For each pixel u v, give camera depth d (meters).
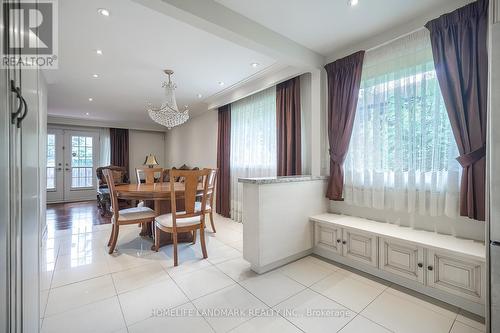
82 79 3.58
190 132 6.41
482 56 1.73
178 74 3.42
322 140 2.87
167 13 1.79
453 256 1.68
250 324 1.53
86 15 2.03
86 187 6.94
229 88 4.06
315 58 2.79
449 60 1.88
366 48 2.51
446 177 1.96
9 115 0.85
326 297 1.83
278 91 3.44
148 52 2.73
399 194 2.23
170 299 1.81
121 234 3.44
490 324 1.32
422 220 2.14
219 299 1.81
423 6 1.98
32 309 1.14
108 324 1.53
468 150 1.78
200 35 2.38
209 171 2.63
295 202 2.49
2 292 0.81
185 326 1.51
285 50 2.46
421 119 2.09
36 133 1.23
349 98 2.58
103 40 2.46
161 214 2.96
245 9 2.03
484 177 1.73
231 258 2.59
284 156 3.34
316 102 2.89
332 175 2.74
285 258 2.42
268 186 2.26
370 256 2.17
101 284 2.02
